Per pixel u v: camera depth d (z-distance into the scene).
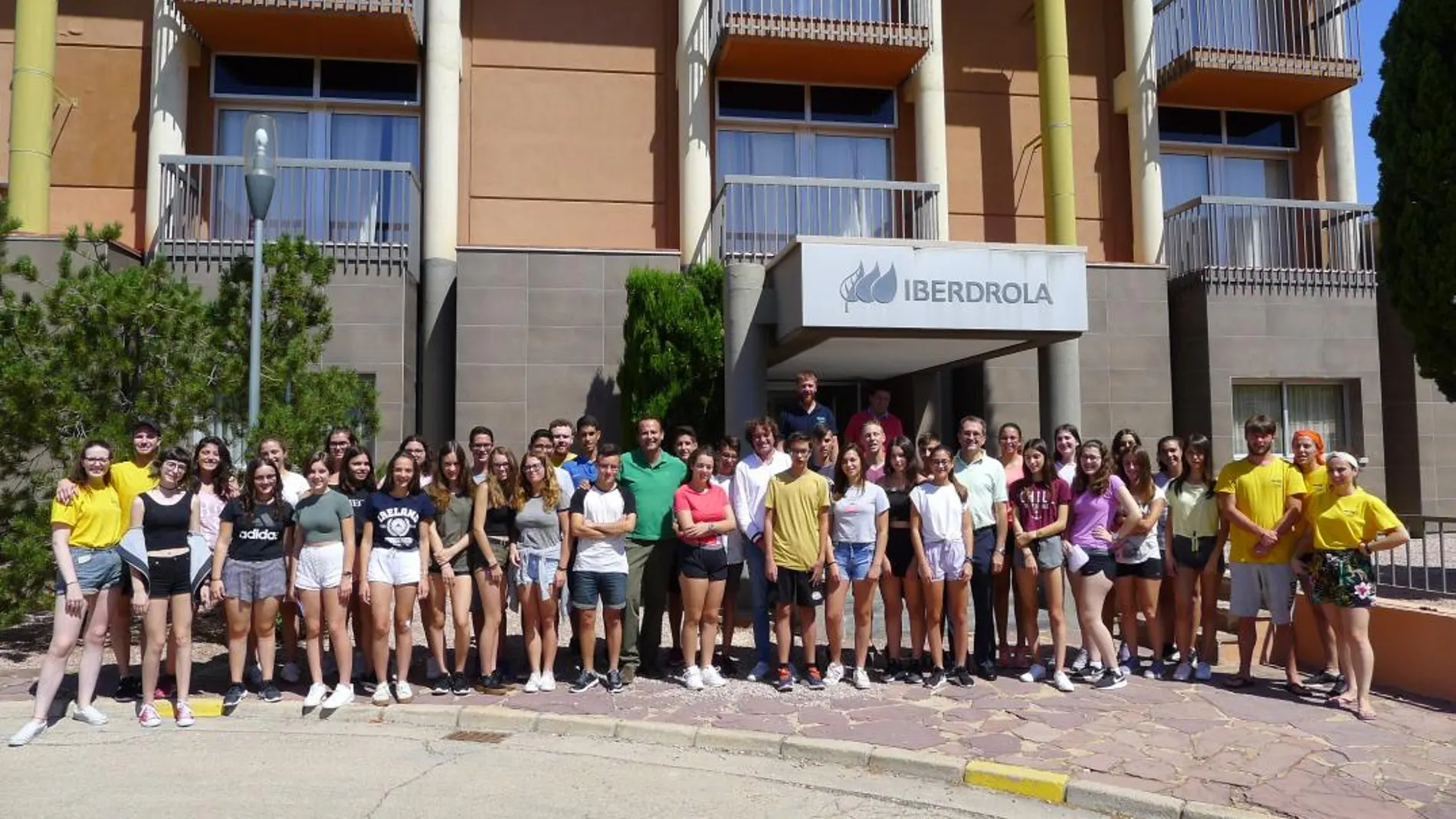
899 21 13.75
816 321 9.48
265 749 5.92
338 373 9.05
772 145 14.49
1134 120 14.72
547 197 13.66
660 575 7.53
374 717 6.62
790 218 13.84
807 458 7.23
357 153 13.57
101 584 6.41
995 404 13.63
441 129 13.03
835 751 5.79
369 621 7.19
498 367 12.46
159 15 12.68
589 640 7.17
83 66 13.00
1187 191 15.63
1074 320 9.95
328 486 7.11
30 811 4.75
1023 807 5.13
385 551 6.86
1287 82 14.80
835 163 14.65
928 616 7.29
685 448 7.68
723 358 11.41
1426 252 9.03
